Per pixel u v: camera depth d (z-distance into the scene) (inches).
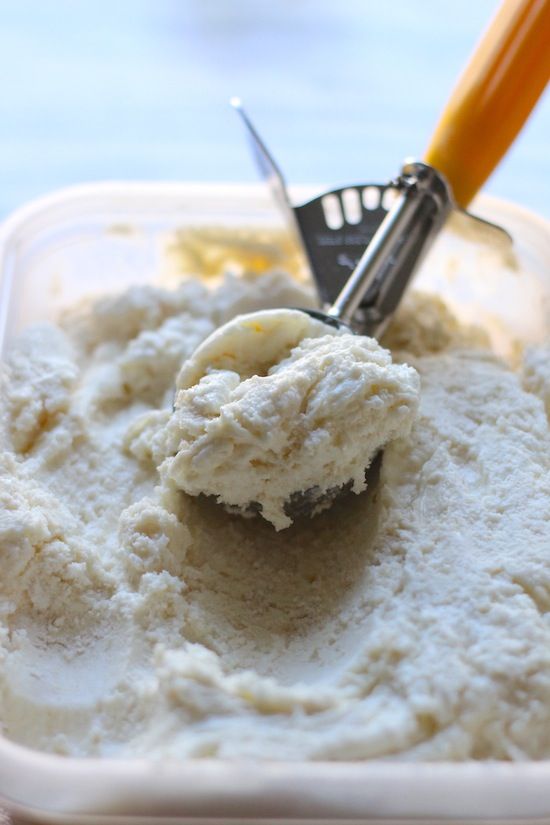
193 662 10.6
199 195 15.2
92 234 15.3
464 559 11.4
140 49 21.8
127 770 9.5
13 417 13.1
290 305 14.5
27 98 20.9
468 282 15.3
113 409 13.9
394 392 11.8
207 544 12.3
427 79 21.4
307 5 22.7
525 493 11.9
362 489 12.2
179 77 21.3
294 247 15.4
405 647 10.7
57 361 13.6
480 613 10.9
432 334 14.3
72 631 11.7
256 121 20.6
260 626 12.0
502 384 13.2
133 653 11.3
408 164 13.5
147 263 15.7
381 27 22.4
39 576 11.8
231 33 22.1
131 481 12.9
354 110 20.8
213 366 12.3
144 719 10.7
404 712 10.3
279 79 21.3
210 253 15.5
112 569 11.9
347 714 10.3
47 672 11.4
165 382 14.0
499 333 15.1
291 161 19.9
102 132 20.4
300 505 12.2
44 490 12.6
